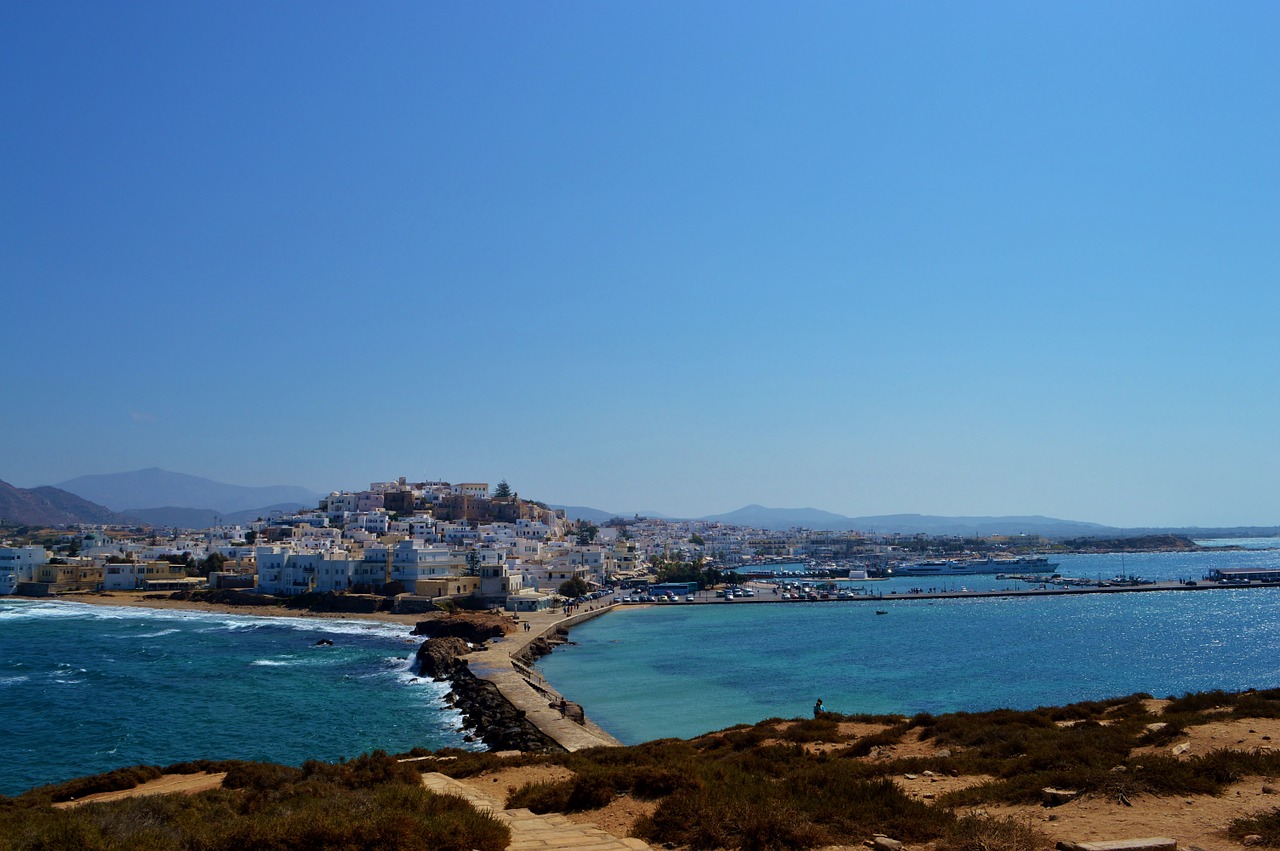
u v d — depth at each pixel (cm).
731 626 16888
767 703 8662
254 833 2102
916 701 8688
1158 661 11631
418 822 2181
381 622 16438
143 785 4728
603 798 2738
